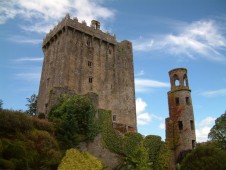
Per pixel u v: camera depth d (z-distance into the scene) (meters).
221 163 31.84
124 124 47.97
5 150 22.30
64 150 29.22
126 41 62.31
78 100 34.00
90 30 55.03
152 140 39.19
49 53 55.44
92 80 51.06
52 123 30.77
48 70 53.19
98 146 33.53
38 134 26.91
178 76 53.19
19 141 25.08
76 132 31.55
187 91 51.62
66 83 46.81
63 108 33.56
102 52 55.62
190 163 33.56
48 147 26.48
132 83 58.59
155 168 37.81
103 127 35.44
